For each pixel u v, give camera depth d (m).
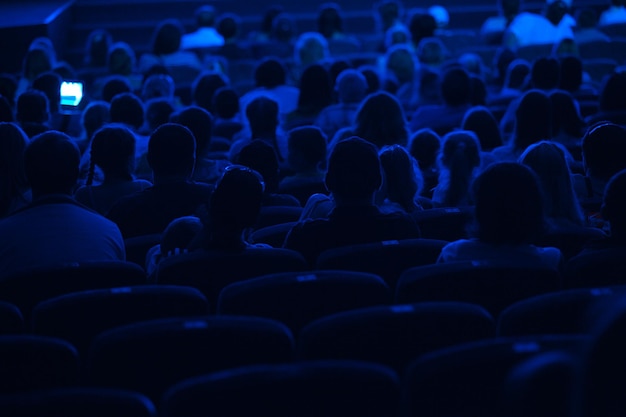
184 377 2.85
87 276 3.75
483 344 2.42
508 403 1.99
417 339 2.93
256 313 3.42
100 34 13.38
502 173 3.79
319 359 2.90
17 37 14.96
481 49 13.78
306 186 6.14
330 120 8.62
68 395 2.21
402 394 2.54
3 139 5.29
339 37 14.09
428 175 6.60
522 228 3.79
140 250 4.76
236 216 3.93
